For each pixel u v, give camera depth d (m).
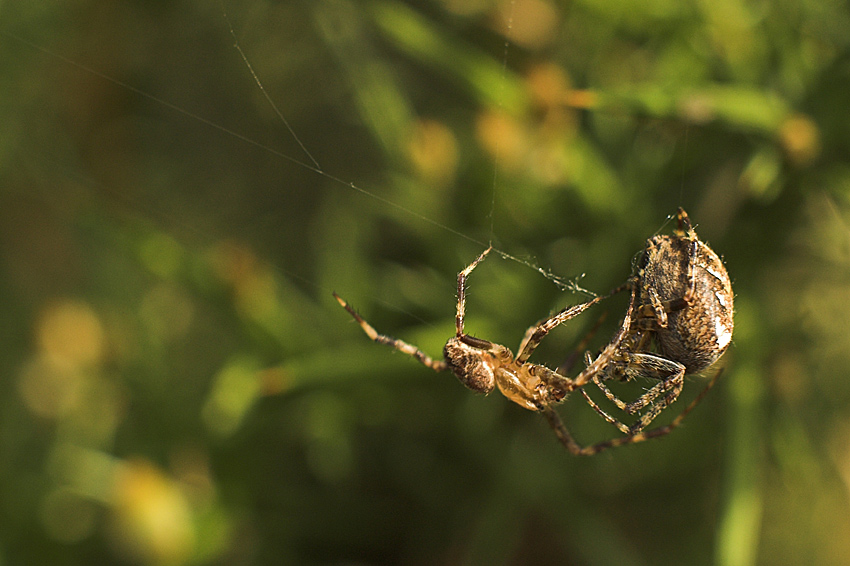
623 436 0.19
